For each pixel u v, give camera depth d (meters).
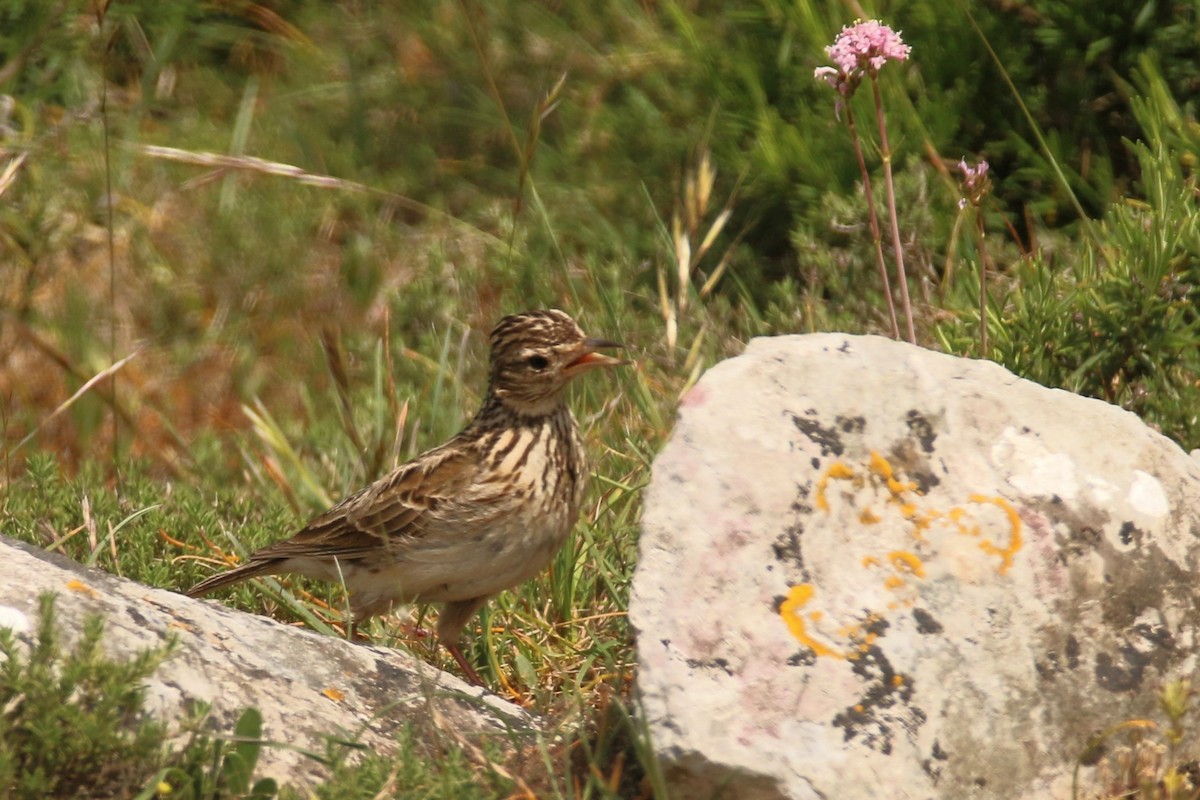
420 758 7.57
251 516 11.82
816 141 14.78
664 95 16.38
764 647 7.13
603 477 10.95
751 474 7.61
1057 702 7.28
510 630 10.02
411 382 14.20
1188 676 7.45
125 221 16.27
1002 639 7.36
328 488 12.38
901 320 12.92
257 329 15.35
